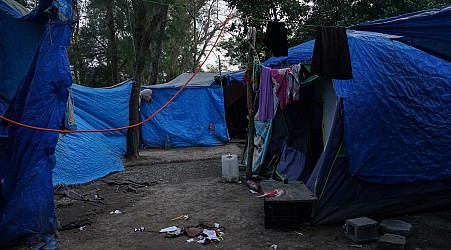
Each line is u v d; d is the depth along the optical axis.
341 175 5.26
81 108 10.55
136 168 9.89
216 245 4.48
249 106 7.62
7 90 6.06
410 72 5.65
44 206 4.57
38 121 4.74
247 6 12.66
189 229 4.91
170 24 12.19
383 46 5.80
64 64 4.92
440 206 5.69
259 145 8.59
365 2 12.18
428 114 5.57
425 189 5.55
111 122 11.25
